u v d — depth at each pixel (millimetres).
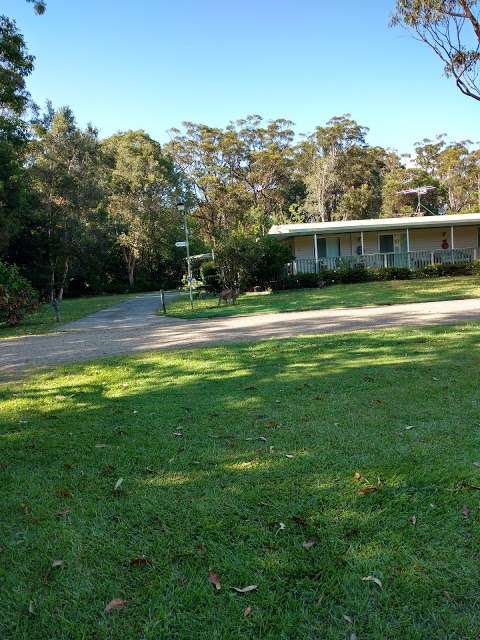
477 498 2932
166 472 3541
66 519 2949
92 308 23359
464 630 1950
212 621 2068
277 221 53656
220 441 4082
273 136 59844
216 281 24469
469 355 6871
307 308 15359
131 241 47625
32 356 9445
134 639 1993
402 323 10602
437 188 59281
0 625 2098
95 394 5977
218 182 56750
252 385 5895
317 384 5758
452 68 15375
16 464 3861
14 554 2602
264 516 2850
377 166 63812
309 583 2266
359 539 2584
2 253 32219
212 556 2494
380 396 5129
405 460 3518
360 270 25188
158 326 13344
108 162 51156
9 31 21234
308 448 3830
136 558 2494
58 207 34875
